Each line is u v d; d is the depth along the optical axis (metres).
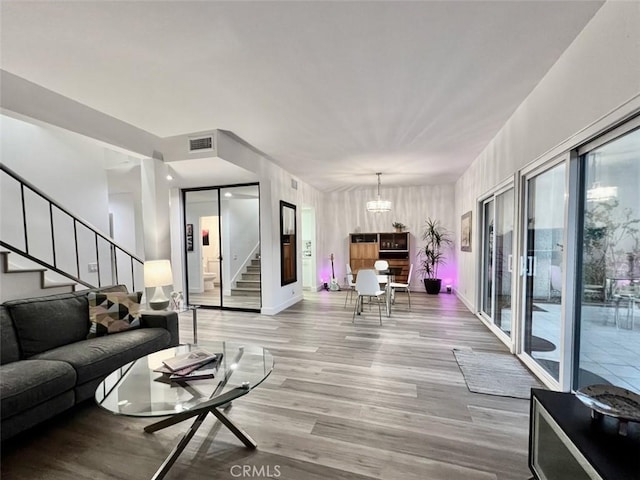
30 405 1.81
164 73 2.33
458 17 1.78
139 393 1.69
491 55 2.16
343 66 2.27
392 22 1.81
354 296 6.77
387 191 7.64
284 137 3.81
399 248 7.47
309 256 7.77
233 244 6.19
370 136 3.77
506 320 3.71
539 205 2.81
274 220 5.20
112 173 4.64
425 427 2.03
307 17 1.76
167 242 3.93
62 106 2.70
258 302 5.95
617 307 1.85
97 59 2.14
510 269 3.54
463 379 2.70
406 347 3.52
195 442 1.89
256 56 2.13
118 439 1.93
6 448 1.84
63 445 1.87
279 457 1.76
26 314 2.35
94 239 4.34
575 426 1.24
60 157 3.96
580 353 2.20
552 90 2.34
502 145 3.54
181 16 1.73
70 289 3.07
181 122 3.30
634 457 1.08
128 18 1.74
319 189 7.52
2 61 2.15
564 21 1.83
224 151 3.71
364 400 2.37
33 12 1.67
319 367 2.99
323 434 1.96
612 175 1.86
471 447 1.83
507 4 1.69
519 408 2.25
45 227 3.80
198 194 5.85
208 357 2.03
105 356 2.31
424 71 2.35
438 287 6.91
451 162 5.06
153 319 2.99
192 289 6.64
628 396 1.34
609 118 1.71
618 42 1.62
